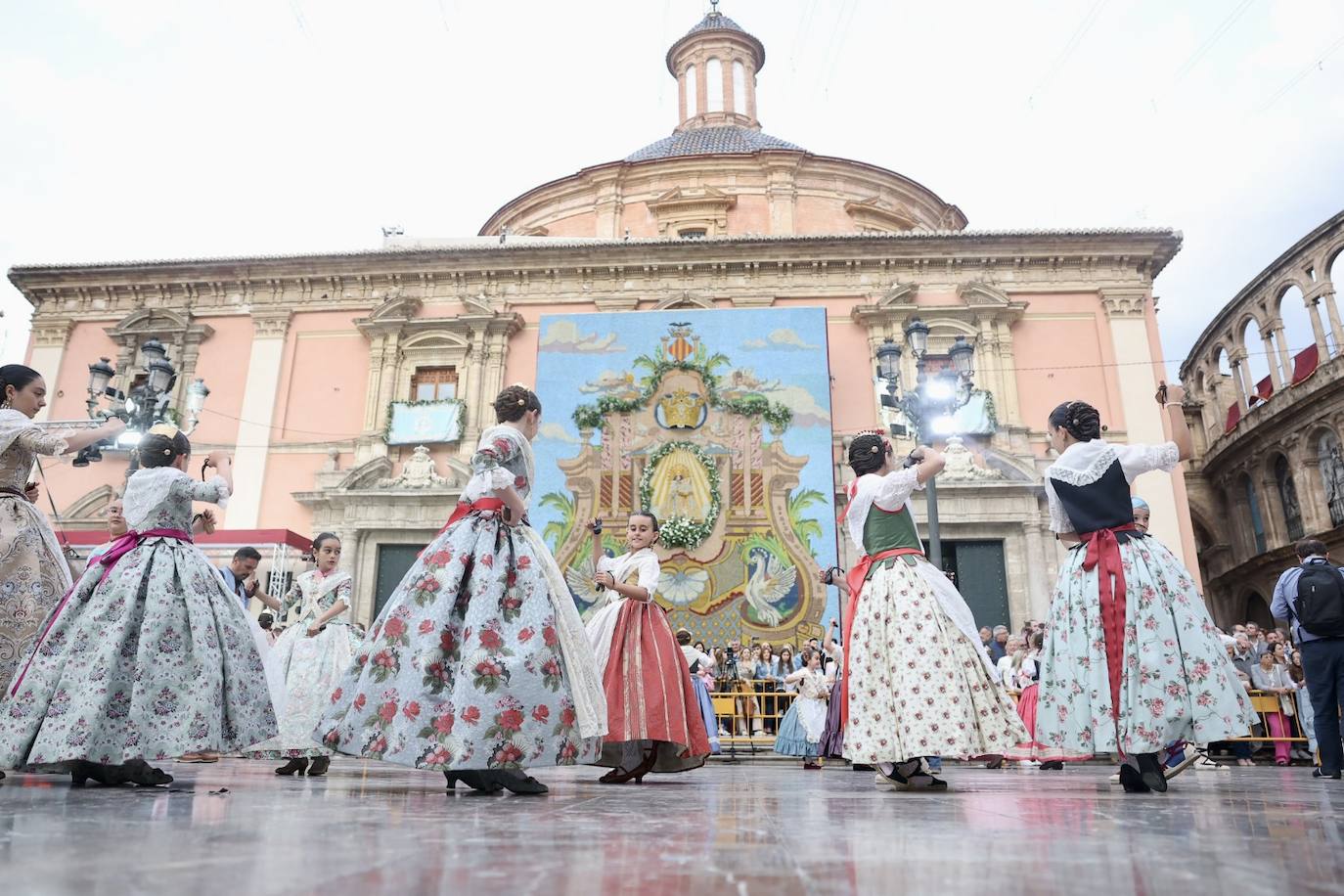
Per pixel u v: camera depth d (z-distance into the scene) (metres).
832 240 17.38
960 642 3.75
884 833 1.87
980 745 3.58
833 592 15.05
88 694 3.18
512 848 1.57
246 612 3.72
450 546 3.27
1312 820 2.20
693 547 15.35
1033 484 15.46
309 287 18.30
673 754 4.70
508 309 17.80
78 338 18.28
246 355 17.97
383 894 1.12
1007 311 16.83
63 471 16.97
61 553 3.75
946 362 16.80
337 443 17.23
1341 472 19.42
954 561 15.59
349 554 16.09
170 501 3.61
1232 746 9.48
